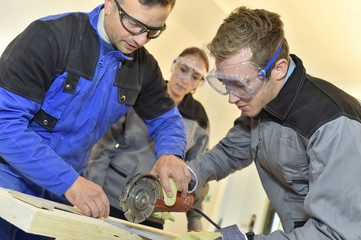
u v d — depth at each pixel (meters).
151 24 1.31
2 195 1.09
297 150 1.42
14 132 1.25
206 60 2.64
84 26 1.44
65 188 1.28
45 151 1.28
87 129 1.51
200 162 1.82
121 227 1.30
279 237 1.24
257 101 1.43
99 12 1.50
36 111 1.36
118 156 2.36
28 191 1.51
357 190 1.22
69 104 1.43
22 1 2.60
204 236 1.18
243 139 1.83
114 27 1.35
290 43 3.90
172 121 1.79
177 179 1.48
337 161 1.24
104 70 1.47
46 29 1.33
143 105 1.79
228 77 1.35
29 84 1.29
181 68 2.53
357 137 1.25
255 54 1.33
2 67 1.28
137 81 1.64
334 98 1.36
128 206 1.28
